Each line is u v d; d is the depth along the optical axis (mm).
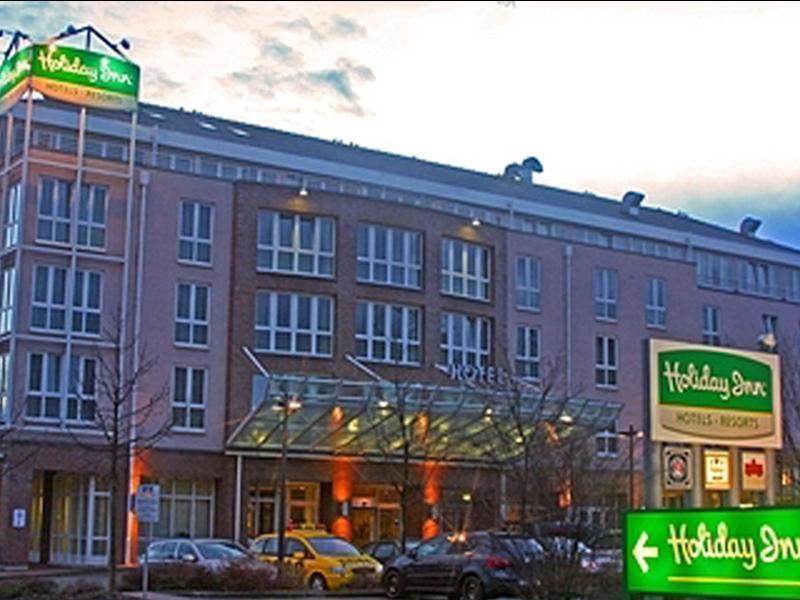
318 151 57031
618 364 55656
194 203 45625
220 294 45469
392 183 55469
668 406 18188
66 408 41406
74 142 47688
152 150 49594
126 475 42219
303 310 47062
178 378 44188
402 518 38781
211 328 45062
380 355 48531
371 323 48562
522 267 53688
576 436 37188
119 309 42375
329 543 30672
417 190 56188
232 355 45094
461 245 51750
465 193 57750
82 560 41562
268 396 41719
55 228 42688
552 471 25844
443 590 26281
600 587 20844
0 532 39750
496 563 25359
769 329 64438
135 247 44062
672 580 15133
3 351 41781
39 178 42625
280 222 47250
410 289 49594
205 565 27750
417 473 46562
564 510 20969
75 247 42656
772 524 14180
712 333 61750
